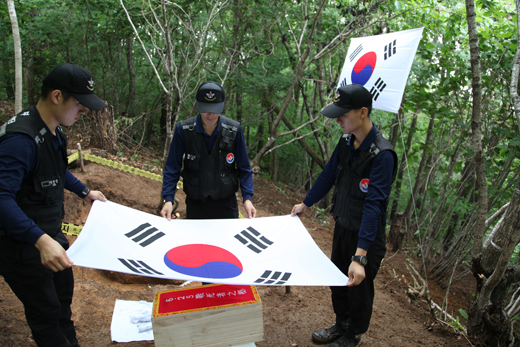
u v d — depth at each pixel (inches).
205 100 97.5
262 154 230.5
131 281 151.1
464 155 194.2
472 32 113.8
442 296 181.6
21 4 277.7
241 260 88.0
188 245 91.8
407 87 217.6
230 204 114.8
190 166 107.8
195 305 80.1
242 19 283.1
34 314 72.4
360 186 90.6
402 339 116.5
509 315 124.6
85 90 72.0
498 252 119.6
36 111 71.9
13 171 64.5
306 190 526.3
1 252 68.7
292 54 298.0
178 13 248.2
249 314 81.4
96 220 86.7
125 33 279.3
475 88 116.5
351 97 84.9
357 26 231.0
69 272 84.0
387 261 220.1
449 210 207.6
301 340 106.1
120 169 233.5
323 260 89.7
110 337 98.0
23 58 331.3
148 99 364.8
